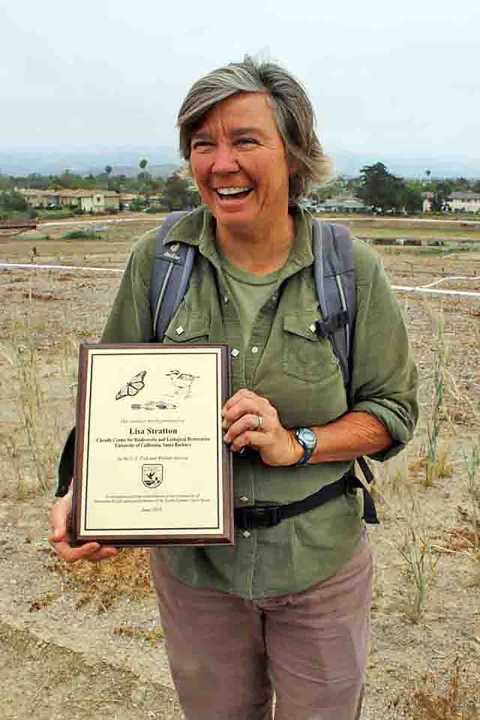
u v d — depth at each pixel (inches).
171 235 92.1
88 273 625.0
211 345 86.4
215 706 98.5
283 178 85.7
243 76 82.0
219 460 84.7
